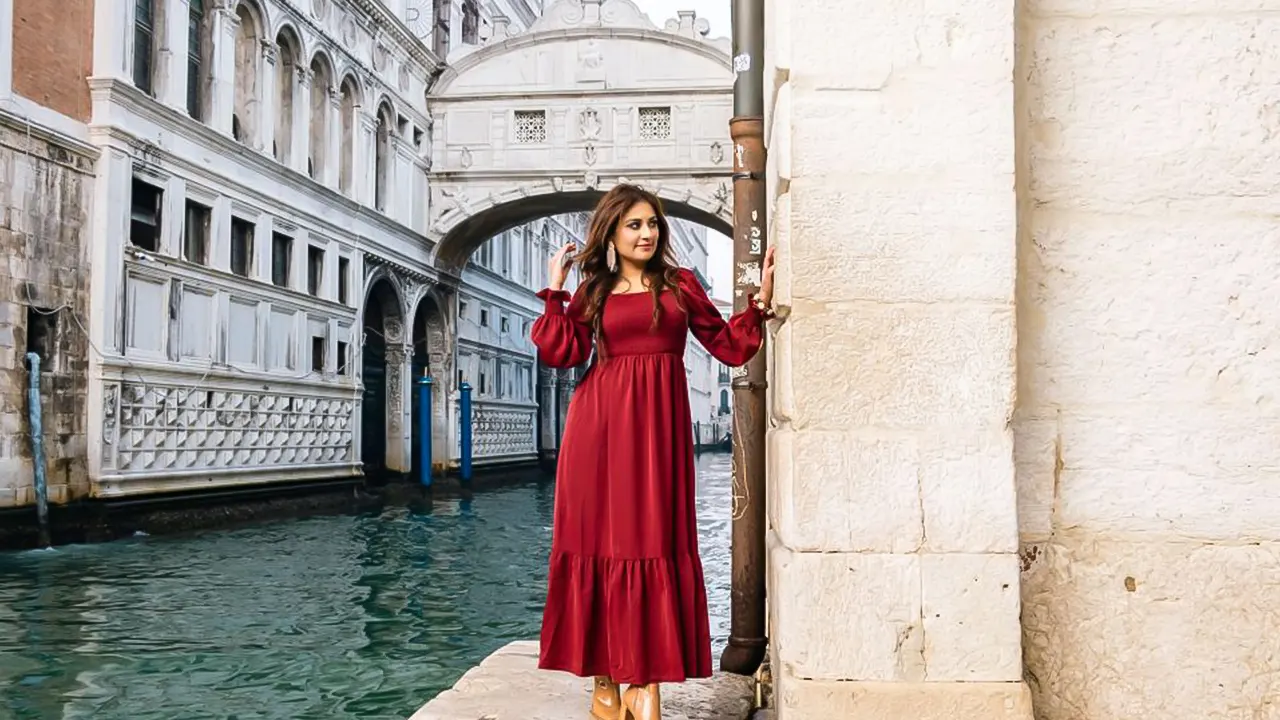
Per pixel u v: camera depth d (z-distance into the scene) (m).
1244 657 2.74
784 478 2.73
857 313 2.59
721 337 2.88
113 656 6.59
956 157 2.60
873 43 2.62
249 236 16.94
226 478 15.70
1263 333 2.77
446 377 26.00
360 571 10.60
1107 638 2.77
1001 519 2.55
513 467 31.59
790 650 2.59
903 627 2.55
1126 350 2.80
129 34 13.71
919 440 2.57
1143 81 2.82
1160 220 2.81
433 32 26.94
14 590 8.91
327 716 5.37
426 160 24.73
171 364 14.35
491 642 7.24
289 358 17.95
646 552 2.76
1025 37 2.84
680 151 24.28
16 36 11.85
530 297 34.06
